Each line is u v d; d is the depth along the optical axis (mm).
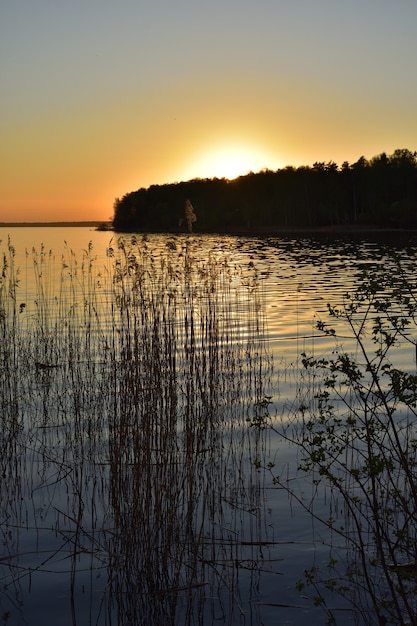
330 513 7129
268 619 5465
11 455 8695
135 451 7074
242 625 5387
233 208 94188
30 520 7270
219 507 7328
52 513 7434
